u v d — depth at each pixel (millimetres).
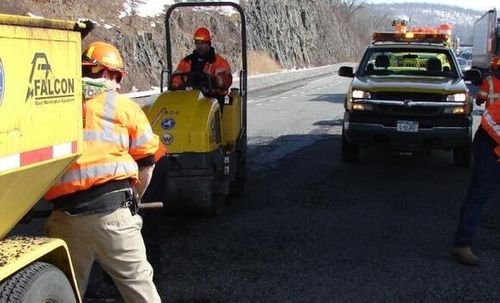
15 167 2812
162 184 5320
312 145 12211
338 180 9117
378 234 6598
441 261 5816
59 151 3150
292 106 20172
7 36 2734
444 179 9266
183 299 4926
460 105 9188
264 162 10469
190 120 6520
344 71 10711
